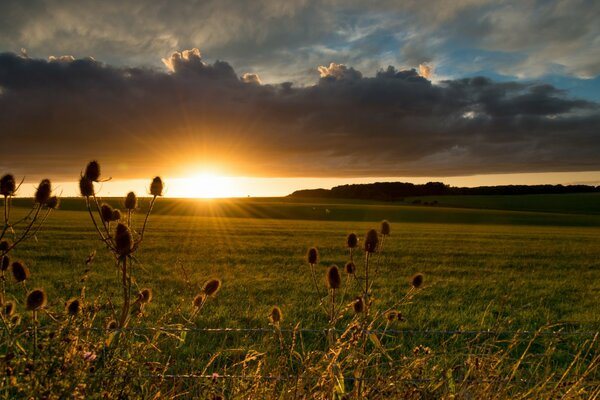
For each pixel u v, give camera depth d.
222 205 94.56
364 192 142.12
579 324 10.34
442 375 3.47
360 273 17.88
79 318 2.95
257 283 15.15
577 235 48.12
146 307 10.08
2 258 3.18
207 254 23.48
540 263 24.11
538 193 146.50
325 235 38.38
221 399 3.19
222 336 7.44
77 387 2.58
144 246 26.36
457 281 16.94
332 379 3.14
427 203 121.31
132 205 3.47
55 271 15.92
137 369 2.88
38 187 3.25
